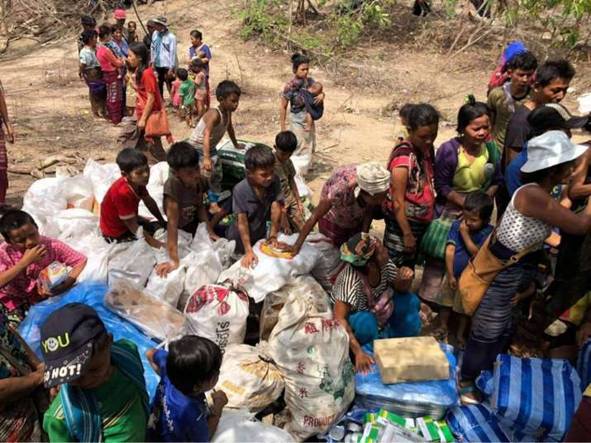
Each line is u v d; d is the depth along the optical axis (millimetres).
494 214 5219
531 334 4168
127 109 9422
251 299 4008
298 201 4969
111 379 2225
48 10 13883
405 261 4238
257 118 8898
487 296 3387
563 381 3260
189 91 8625
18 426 2605
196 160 3883
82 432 2197
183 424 2555
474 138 3799
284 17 13336
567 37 11289
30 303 3811
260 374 3258
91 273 3908
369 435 3205
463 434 3266
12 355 2660
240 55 12281
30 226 3449
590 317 3686
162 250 4039
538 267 3898
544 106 3686
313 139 6879
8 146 7574
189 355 2457
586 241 3570
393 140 8180
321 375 3209
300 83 6637
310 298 3598
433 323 4398
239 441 2822
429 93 10273
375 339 3691
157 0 15695
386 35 13391
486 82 10883
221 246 4238
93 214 4652
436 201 4164
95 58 8594
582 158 3557
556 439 3092
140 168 3930
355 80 10922
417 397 3311
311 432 3238
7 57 12328
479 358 3521
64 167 6285
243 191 4051
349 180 3953
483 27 12391
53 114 8969
